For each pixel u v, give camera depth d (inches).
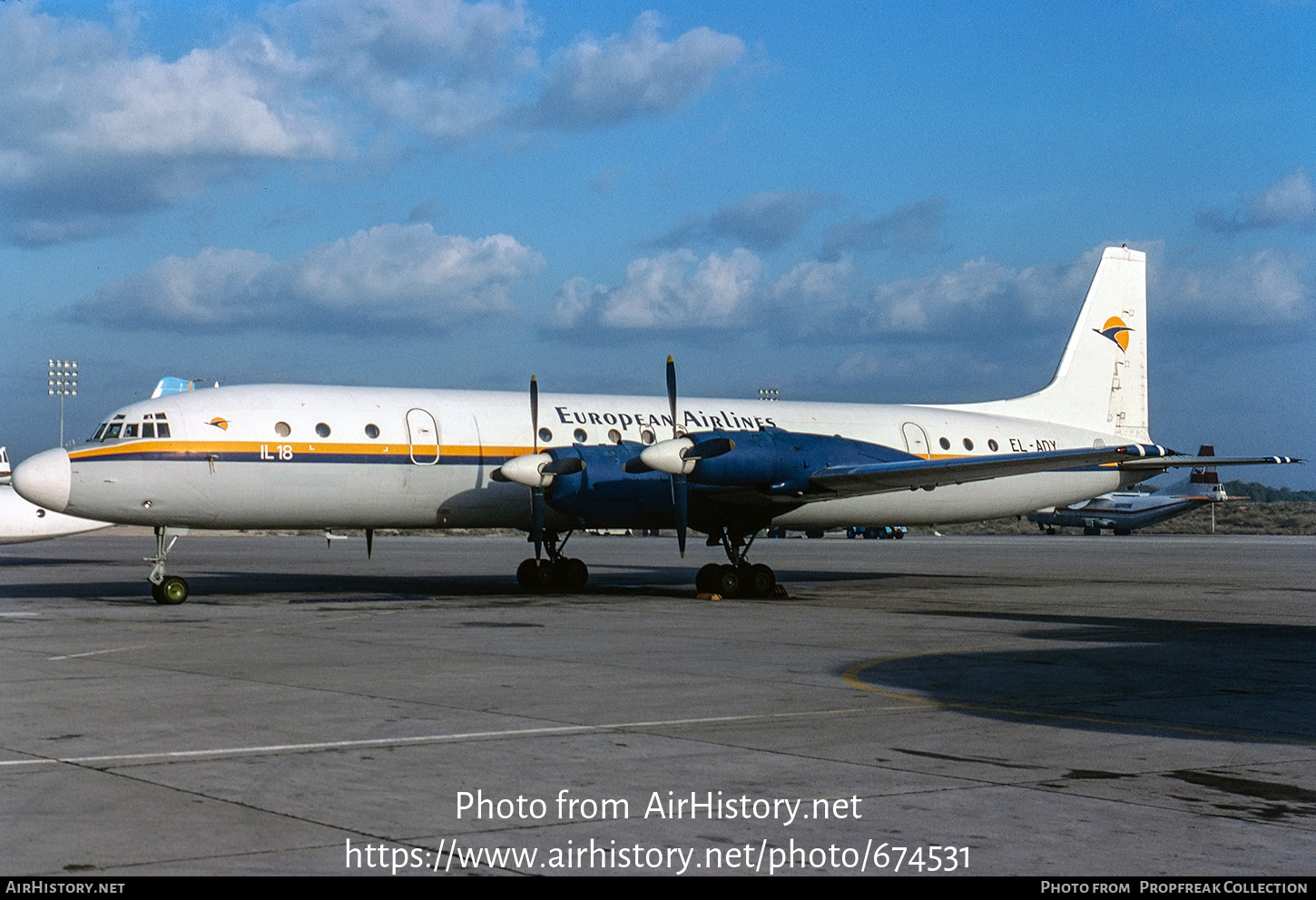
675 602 914.7
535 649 590.6
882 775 317.4
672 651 583.5
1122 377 1298.0
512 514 992.9
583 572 1061.8
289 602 887.1
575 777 313.4
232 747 347.3
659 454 895.7
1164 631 718.5
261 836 256.2
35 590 1007.0
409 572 1318.9
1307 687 484.4
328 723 385.1
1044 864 243.0
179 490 864.9
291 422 904.9
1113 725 392.8
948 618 788.6
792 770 322.3
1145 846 254.2
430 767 323.3
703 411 1086.4
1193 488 3521.2
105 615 762.8
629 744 355.3
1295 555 2023.9
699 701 433.7
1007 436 1211.2
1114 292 1296.8
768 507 970.7
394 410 948.6
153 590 866.1
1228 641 663.1
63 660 538.3
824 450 963.3
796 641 638.5
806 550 2174.0
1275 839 259.4
